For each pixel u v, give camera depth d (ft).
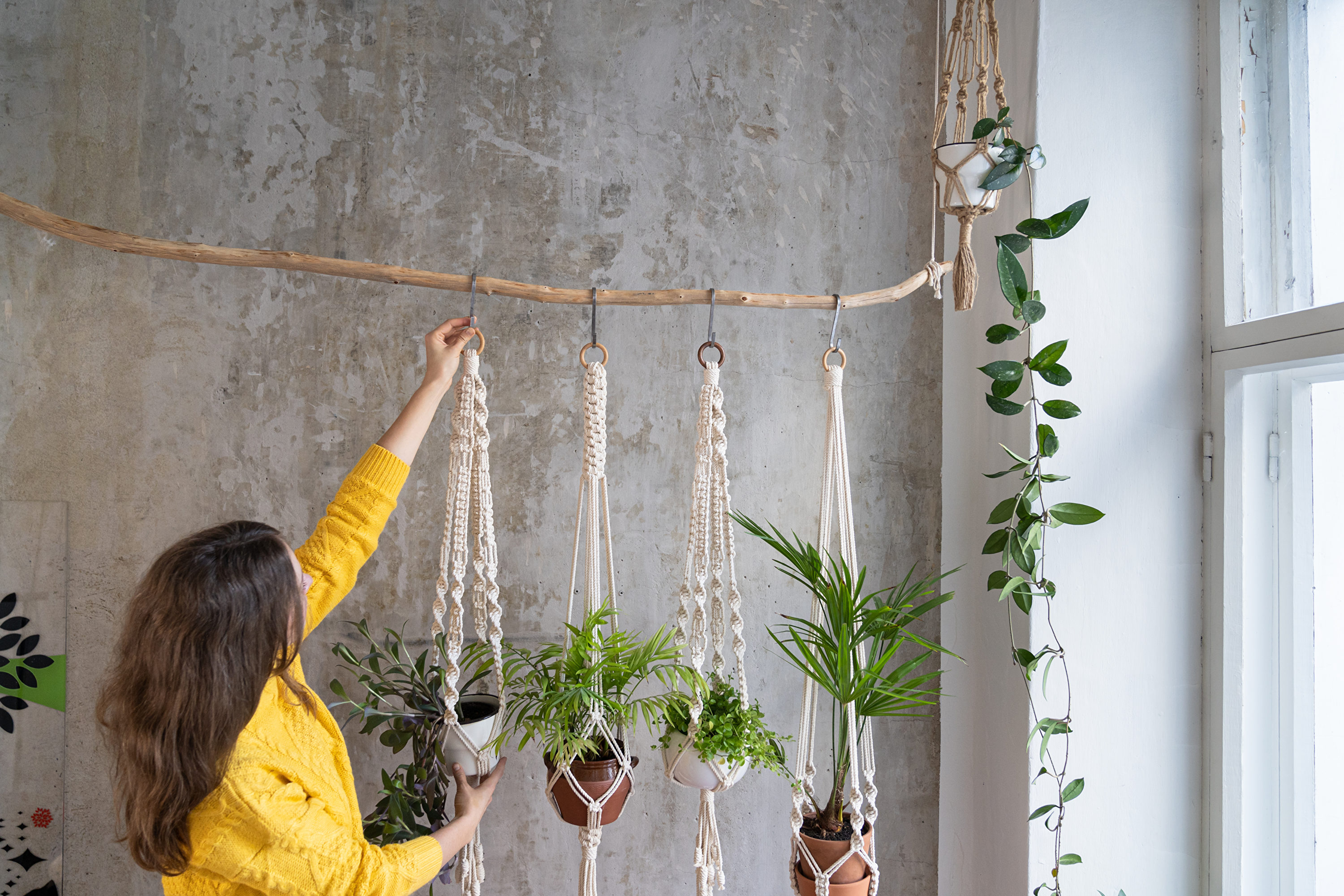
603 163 6.04
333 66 5.87
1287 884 4.75
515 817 5.95
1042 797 5.21
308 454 5.84
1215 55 5.14
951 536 6.20
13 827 5.63
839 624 4.79
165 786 3.18
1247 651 4.93
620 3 6.07
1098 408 5.24
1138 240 5.26
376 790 5.82
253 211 5.81
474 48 5.96
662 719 5.23
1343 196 4.40
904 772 6.21
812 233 6.16
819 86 6.17
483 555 4.72
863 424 6.20
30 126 5.64
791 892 6.15
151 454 5.73
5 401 5.63
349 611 5.85
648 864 6.06
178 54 5.76
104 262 5.69
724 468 4.73
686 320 6.09
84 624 5.68
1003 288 4.62
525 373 5.98
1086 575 5.21
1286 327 4.47
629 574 6.05
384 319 5.88
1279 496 4.84
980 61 4.39
